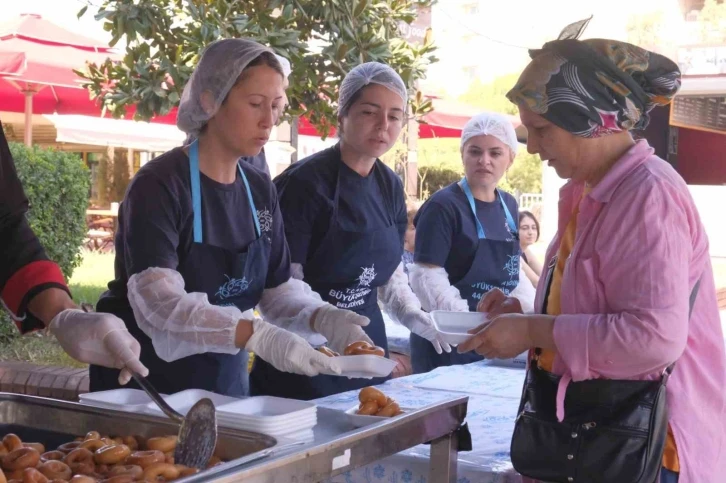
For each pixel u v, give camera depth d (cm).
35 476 156
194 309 238
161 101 401
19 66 724
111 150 1884
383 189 341
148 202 253
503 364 347
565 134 198
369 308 342
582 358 188
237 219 273
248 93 258
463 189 390
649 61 197
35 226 683
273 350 225
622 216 189
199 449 171
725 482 196
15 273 215
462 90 3381
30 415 200
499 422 253
